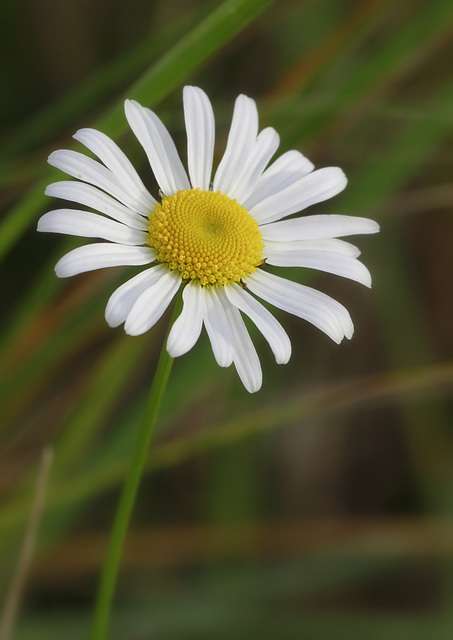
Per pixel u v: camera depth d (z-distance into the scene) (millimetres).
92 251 302
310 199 319
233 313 307
